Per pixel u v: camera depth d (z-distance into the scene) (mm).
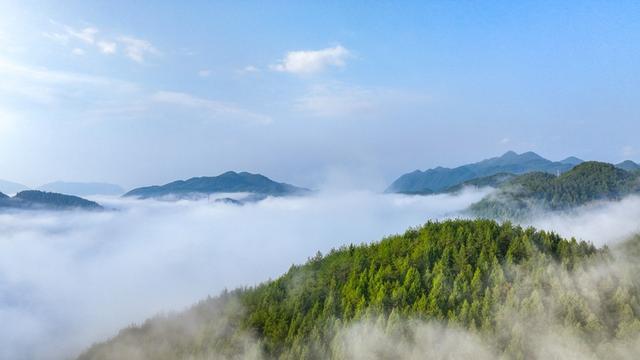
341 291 179500
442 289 160750
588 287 152625
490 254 175375
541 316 141500
